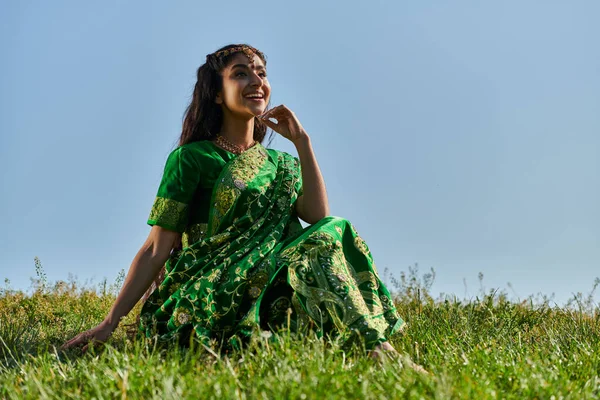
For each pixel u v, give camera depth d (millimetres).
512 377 4035
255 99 5828
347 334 4625
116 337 5688
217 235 5383
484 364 4340
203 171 5582
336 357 4148
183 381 3664
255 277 5180
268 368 3930
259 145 5750
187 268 5344
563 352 5152
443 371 3961
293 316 5016
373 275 5172
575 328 6098
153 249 5496
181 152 5613
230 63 5840
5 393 3820
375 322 4875
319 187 5828
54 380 3945
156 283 5855
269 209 5516
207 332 5047
